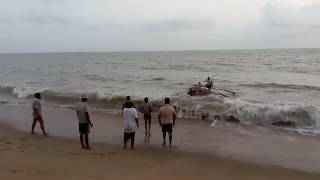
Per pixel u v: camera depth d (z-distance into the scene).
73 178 8.57
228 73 48.50
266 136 14.02
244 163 10.69
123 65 76.56
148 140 13.58
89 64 84.75
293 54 121.62
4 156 10.47
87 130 12.16
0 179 8.15
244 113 17.19
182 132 14.82
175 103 20.17
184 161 10.81
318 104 20.66
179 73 50.31
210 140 13.48
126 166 10.02
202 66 66.25
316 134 14.29
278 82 34.84
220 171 9.91
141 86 33.00
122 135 14.45
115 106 21.55
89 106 21.72
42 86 33.94
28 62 102.75
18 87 29.75
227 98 22.61
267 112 16.80
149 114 13.92
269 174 9.74
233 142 13.16
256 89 29.50
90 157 10.88
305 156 11.40
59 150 11.73
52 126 16.27
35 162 9.90
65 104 22.97
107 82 37.66
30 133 14.75
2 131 15.17
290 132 14.66
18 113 19.72
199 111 18.19
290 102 20.69
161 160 10.86
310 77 40.06
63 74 51.44
